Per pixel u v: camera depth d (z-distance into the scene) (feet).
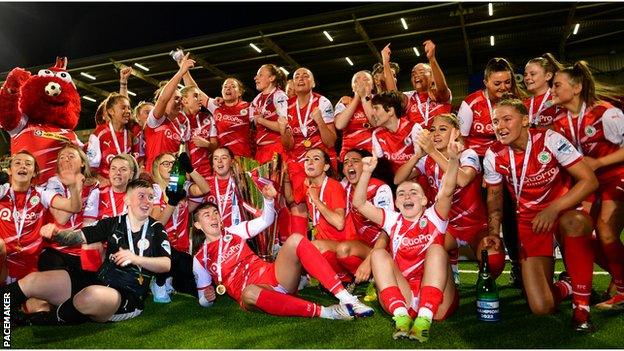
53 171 14.83
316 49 47.80
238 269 11.53
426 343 8.59
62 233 10.70
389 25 42.83
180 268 13.11
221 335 9.58
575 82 11.12
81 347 9.07
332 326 9.87
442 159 11.51
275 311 10.46
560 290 10.81
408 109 17.01
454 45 48.78
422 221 10.26
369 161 10.80
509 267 17.04
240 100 19.84
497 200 11.54
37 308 11.19
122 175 13.47
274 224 14.97
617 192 10.72
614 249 10.52
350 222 13.57
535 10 41.04
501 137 10.64
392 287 9.45
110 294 10.36
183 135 18.15
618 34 49.14
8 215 11.92
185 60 16.57
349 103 18.21
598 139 11.05
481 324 9.79
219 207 15.23
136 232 11.10
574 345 8.27
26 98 14.93
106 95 55.67
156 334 9.84
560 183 10.73
